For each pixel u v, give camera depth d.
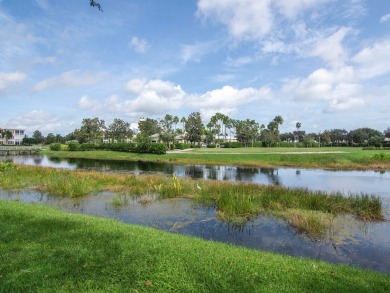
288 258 5.82
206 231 8.84
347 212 10.66
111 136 91.25
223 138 116.38
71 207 11.75
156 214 10.70
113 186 16.12
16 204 9.88
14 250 5.39
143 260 5.01
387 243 7.86
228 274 4.59
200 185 15.06
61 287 4.07
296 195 12.29
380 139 74.12
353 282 4.53
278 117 98.88
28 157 50.62
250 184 15.34
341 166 30.23
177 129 101.81
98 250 5.42
